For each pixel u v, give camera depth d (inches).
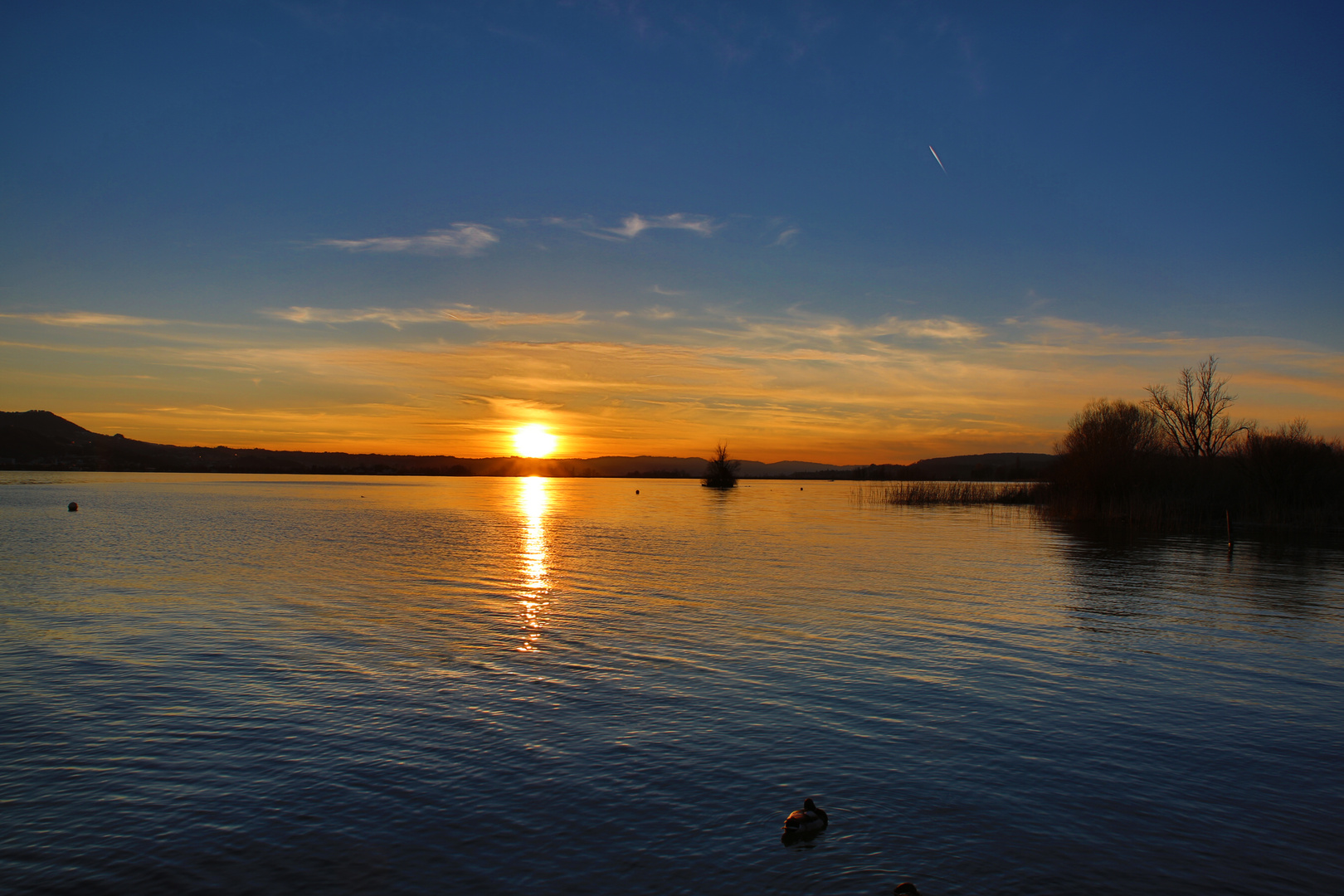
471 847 344.2
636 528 2071.9
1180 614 879.7
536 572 1182.3
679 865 329.7
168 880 317.4
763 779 416.5
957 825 366.6
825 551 1513.3
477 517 2497.5
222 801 386.3
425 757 441.4
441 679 591.5
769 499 4050.2
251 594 951.6
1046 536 1887.3
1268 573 1232.2
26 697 540.7
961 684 593.3
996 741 474.9
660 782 411.8
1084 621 829.8
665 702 541.3
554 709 525.7
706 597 956.0
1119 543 1728.6
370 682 581.6
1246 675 628.4
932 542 1721.2
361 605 885.8
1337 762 447.8
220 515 2365.9
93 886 313.4
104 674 597.6
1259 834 361.7
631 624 792.3
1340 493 2226.9
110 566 1202.0
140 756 441.4
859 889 311.1
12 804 382.6
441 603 901.2
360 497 3944.4
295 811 376.5
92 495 3592.5
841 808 382.9
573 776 418.3
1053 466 2938.0
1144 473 2500.0
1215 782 419.5
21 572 1127.0
